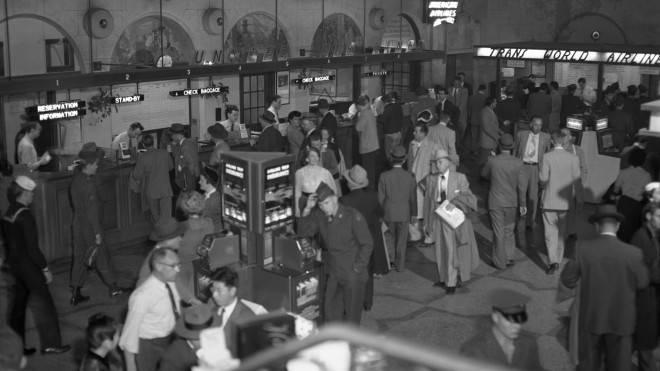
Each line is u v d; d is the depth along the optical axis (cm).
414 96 2023
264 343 523
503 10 2547
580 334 722
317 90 2166
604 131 1418
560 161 1063
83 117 1619
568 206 1072
